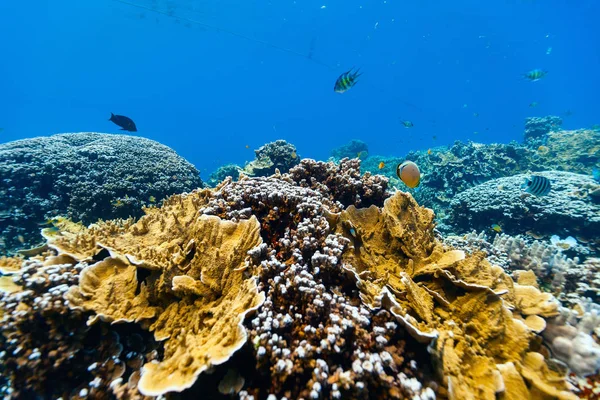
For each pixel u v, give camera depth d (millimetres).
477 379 2385
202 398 2312
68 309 2787
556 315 3201
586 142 14719
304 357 2193
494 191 9094
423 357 2475
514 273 4508
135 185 7887
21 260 3795
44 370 2680
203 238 3385
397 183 12625
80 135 10469
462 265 3467
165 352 2537
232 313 2492
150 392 1977
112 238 3939
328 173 5500
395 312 2508
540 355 2600
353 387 2084
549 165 14078
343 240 3424
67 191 7355
